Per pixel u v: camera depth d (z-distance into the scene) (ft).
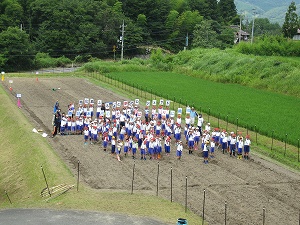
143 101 265.75
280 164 158.81
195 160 159.43
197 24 600.80
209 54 405.39
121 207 116.37
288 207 120.37
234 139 164.66
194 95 279.28
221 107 242.78
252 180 140.36
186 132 182.91
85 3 577.43
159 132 186.29
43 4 555.69
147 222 107.65
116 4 619.67
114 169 147.33
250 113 228.63
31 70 483.92
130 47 594.24
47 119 216.54
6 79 338.13
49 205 118.93
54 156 157.89
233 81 335.26
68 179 136.15
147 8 639.76
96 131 178.09
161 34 643.04
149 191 128.77
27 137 180.55
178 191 129.18
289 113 229.86
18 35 471.21
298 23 542.57
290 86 293.43
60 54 544.62
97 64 402.31
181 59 430.20
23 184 142.92
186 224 98.99
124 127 180.45
